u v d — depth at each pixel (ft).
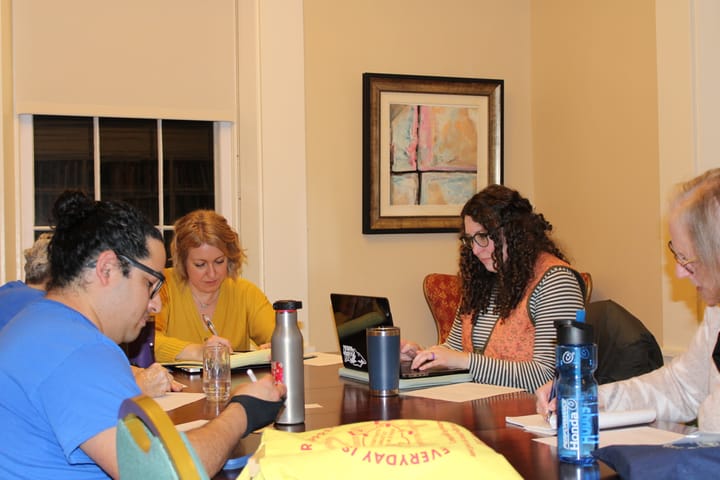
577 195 11.41
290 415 5.06
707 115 9.21
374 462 3.31
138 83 10.69
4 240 10.11
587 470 3.93
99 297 4.25
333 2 11.36
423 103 11.73
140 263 4.31
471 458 3.33
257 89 11.07
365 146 11.42
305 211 11.21
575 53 11.34
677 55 9.39
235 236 9.10
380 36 11.59
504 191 7.82
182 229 8.84
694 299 9.29
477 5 12.10
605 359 6.81
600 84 10.84
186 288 9.05
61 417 3.69
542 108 12.19
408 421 4.08
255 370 7.27
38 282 6.91
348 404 5.73
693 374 5.64
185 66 10.87
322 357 8.41
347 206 11.46
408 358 7.28
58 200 4.44
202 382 6.78
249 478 3.42
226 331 9.14
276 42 11.10
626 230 10.39
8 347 3.98
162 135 11.05
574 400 4.05
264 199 11.07
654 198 9.85
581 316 4.25
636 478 3.56
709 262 4.59
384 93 11.52
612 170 10.64
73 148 10.68
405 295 11.73
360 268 11.51
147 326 7.32
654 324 9.95
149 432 2.53
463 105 11.93
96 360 3.82
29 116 10.44
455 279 11.48
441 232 11.89
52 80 10.35
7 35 10.10
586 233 11.25
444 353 6.82
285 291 11.13
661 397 5.64
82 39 10.46
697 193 4.71
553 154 11.96
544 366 6.77
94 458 3.64
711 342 5.49
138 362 7.27
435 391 6.20
